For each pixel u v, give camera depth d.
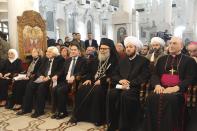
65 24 16.55
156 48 5.20
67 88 5.02
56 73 5.41
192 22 22.44
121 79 4.33
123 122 3.93
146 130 3.80
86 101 4.73
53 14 15.67
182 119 3.65
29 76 5.94
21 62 6.50
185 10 23.06
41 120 4.86
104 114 4.61
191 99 3.74
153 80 3.99
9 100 5.89
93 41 9.84
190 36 22.48
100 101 4.54
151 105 3.65
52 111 5.20
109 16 21.33
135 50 4.41
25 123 4.70
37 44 7.69
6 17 9.38
